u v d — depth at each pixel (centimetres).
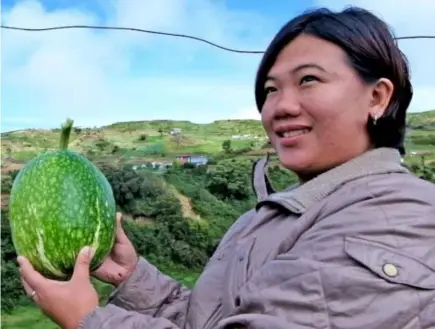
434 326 60
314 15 74
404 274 61
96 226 78
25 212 77
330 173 72
